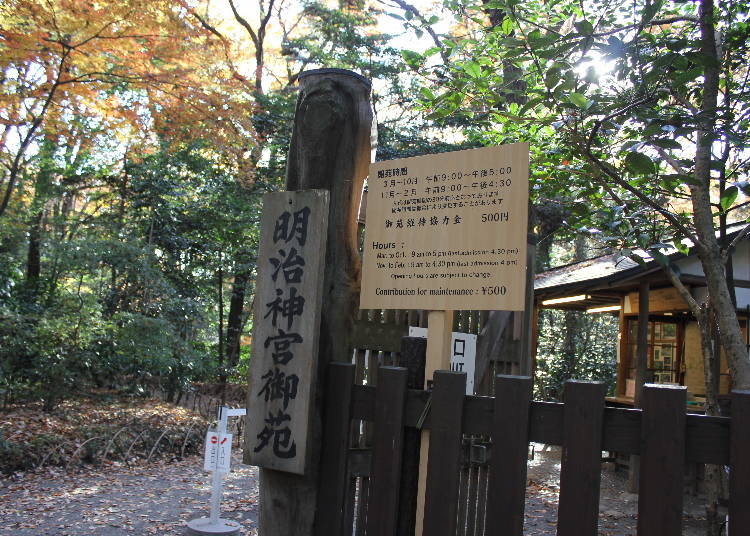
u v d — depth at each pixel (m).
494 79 4.63
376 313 4.18
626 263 8.98
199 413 12.58
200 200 15.82
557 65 3.56
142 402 12.96
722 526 4.68
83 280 14.48
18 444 8.32
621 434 2.18
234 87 9.34
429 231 2.88
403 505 2.67
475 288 2.71
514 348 5.31
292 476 2.94
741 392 1.98
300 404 2.84
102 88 8.09
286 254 2.98
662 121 3.46
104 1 7.50
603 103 3.76
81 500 6.99
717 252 3.89
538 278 11.38
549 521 6.74
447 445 2.50
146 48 8.07
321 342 2.98
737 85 4.38
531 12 4.96
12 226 12.55
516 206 2.66
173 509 6.86
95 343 12.55
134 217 15.47
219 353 17.28
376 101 15.70
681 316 10.20
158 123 8.69
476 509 4.73
